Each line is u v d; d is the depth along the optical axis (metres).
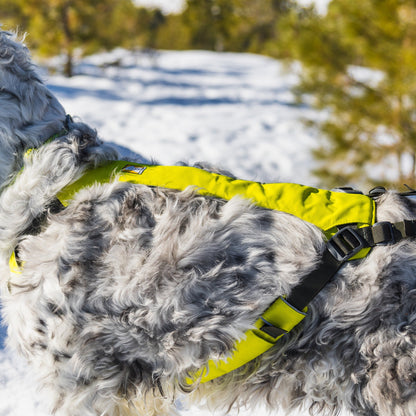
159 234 1.91
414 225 1.93
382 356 1.85
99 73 18.50
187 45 40.03
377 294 1.86
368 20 7.24
